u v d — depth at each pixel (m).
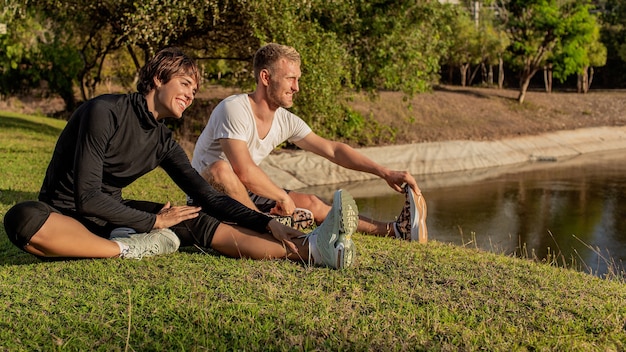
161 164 3.97
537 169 17.25
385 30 15.47
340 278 3.61
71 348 2.70
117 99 3.63
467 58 29.55
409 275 3.72
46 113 19.39
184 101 3.75
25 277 3.54
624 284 4.00
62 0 14.12
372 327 2.95
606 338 2.96
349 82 15.11
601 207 11.96
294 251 3.83
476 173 16.77
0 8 14.90
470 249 4.70
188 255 3.96
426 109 22.20
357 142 18.52
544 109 24.53
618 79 32.16
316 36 14.13
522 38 25.48
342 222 3.69
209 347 2.71
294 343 2.75
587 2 26.25
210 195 3.96
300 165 15.48
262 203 4.88
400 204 12.20
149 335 2.83
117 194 3.85
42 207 3.55
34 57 18.19
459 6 16.70
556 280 3.82
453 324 3.03
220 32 14.53
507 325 3.04
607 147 21.02
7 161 9.44
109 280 3.46
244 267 3.72
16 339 2.76
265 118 4.64
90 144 3.50
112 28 15.50
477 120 22.12
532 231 10.08
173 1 12.60
